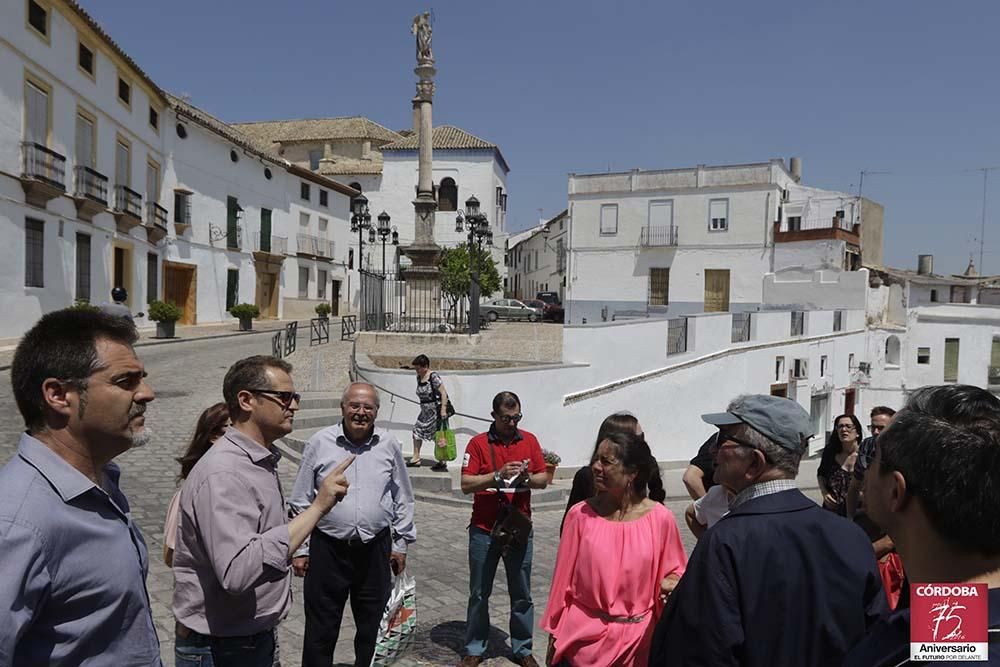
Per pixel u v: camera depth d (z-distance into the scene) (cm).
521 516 439
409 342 1842
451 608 549
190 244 2897
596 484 324
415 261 2023
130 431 192
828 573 214
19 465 177
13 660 157
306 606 395
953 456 138
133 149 2456
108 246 2280
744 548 220
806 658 210
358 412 401
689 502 1055
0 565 158
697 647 217
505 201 5075
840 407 2556
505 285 4791
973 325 3033
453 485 932
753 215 3447
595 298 3784
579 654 311
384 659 369
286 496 802
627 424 354
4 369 1458
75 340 186
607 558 312
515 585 448
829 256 3238
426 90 2011
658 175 3638
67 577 173
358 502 393
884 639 143
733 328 1805
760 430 236
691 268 3581
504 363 1380
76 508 179
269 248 3544
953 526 136
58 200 1969
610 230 3750
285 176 3697
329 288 4216
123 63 2348
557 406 1173
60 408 184
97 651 180
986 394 154
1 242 1717
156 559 595
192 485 270
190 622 269
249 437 284
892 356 2936
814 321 2308
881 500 155
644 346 1412
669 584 308
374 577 400
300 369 1591
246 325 2828
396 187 4600
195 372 1628
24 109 1802
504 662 460
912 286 3031
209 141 3019
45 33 1891
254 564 252
